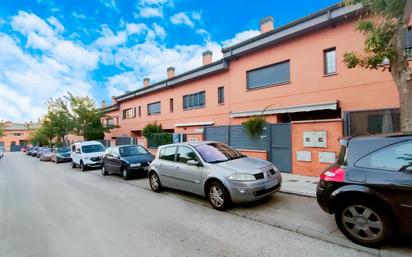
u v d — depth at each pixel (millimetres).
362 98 10258
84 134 29312
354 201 3754
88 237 4566
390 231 3459
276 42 13094
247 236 4258
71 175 13672
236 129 11469
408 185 3299
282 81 13250
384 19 5867
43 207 6855
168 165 7539
